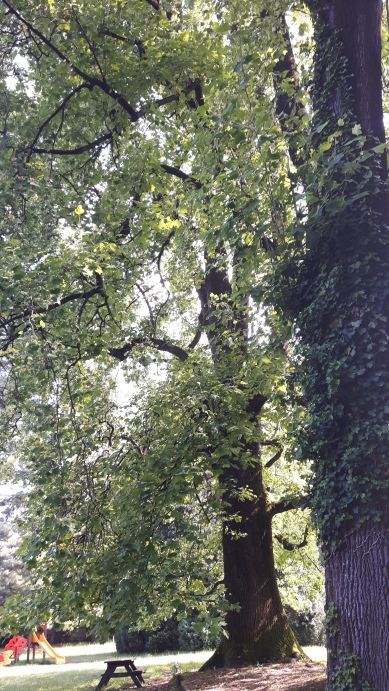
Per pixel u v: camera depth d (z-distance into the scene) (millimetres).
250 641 10414
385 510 6105
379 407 6152
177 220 9844
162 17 9758
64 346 7891
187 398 8836
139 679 10984
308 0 7375
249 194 7152
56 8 9117
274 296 6992
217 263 9492
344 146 6441
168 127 10328
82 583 6887
